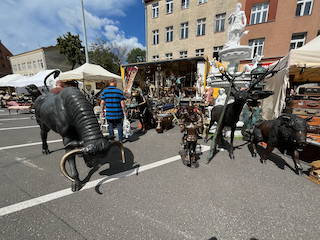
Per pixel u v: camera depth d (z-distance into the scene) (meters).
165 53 19.23
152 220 1.75
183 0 17.31
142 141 4.73
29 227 1.66
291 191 2.29
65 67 26.73
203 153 3.74
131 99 8.09
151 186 2.40
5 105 15.80
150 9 19.12
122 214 1.85
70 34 22.00
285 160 3.36
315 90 4.82
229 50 4.84
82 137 1.92
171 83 13.41
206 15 16.16
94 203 2.04
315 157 3.03
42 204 2.02
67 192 2.28
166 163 3.20
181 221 1.74
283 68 6.16
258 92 2.98
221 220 1.75
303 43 12.91
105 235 1.57
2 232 1.59
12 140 4.89
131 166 3.08
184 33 17.89
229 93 3.06
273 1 13.02
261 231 1.61
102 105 4.04
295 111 4.68
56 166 3.12
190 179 2.59
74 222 1.74
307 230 1.63
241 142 4.58
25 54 26.58
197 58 10.15
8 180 2.60
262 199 2.10
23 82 14.45
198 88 10.80
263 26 13.67
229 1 14.91
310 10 12.23
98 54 24.38
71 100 2.06
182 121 3.10
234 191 2.27
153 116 6.15
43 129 3.42
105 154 1.82
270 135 3.03
